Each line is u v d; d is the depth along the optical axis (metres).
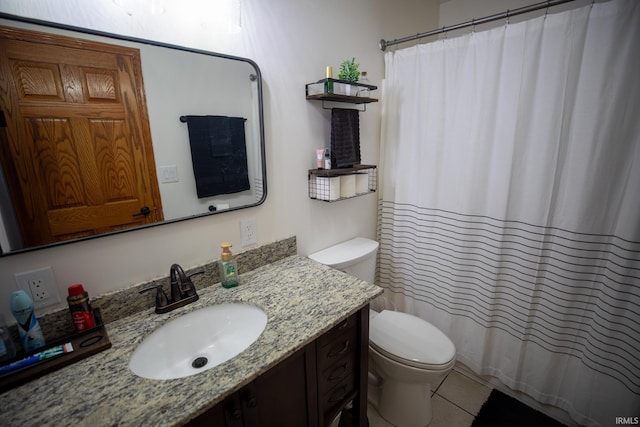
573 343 1.36
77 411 0.66
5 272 0.82
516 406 1.57
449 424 1.50
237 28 1.08
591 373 1.30
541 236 1.34
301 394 0.98
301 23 1.35
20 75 0.77
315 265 1.40
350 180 1.56
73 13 0.83
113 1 0.87
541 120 1.27
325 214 1.67
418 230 1.79
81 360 0.82
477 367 1.69
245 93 1.20
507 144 1.37
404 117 1.74
